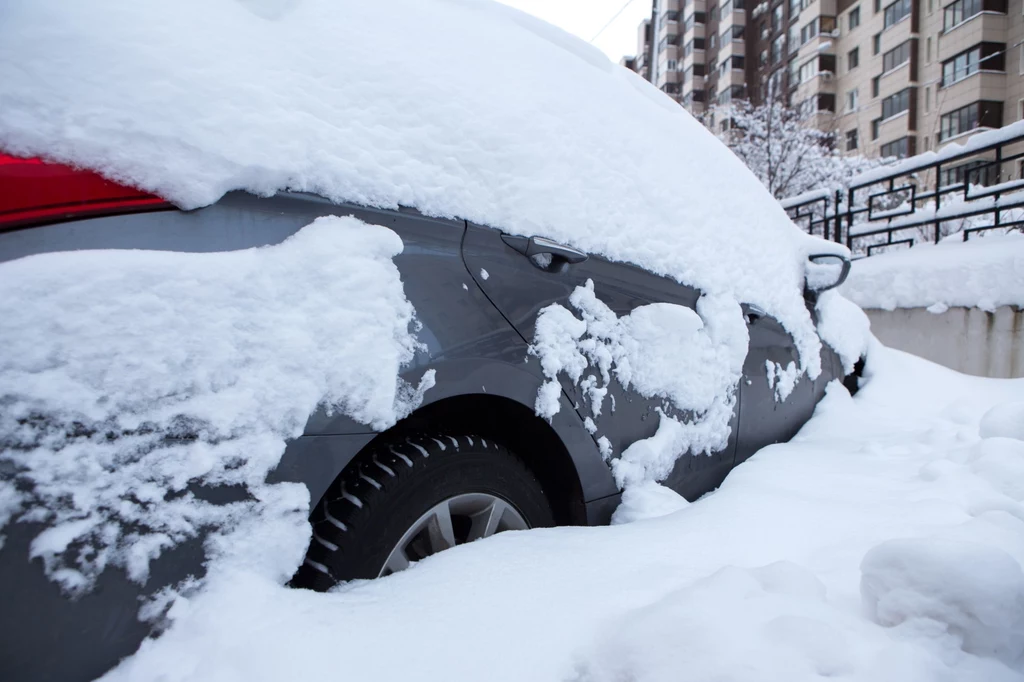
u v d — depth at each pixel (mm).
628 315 1853
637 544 1473
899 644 998
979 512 1694
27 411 885
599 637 1103
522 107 1714
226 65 1157
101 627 922
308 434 1130
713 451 2180
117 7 1083
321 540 1231
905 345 5652
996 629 1020
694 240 2184
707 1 58344
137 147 1017
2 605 857
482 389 1422
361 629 1062
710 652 977
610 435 1762
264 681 942
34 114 952
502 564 1314
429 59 1554
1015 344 4707
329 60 1334
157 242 1024
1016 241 5023
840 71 42500
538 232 1619
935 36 35500
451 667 1019
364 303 1233
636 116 2164
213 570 1021
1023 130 5457
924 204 16812
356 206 1286
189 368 1013
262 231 1146
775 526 1622
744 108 20672
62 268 933
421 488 1354
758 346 2473
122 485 948
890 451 2418
